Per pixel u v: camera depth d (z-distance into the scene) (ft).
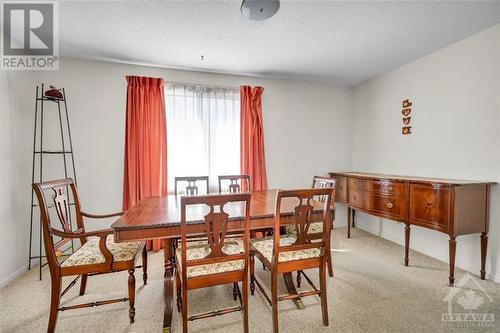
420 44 8.00
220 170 10.67
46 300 6.13
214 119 10.54
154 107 9.52
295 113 11.84
